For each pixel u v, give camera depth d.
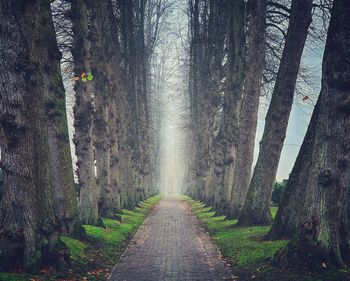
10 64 7.96
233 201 19.56
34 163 8.41
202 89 38.50
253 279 8.82
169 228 19.38
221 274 9.74
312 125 11.73
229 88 23.55
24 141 8.19
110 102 22.16
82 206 15.91
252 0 18.11
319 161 8.63
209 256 12.07
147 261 11.33
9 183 8.19
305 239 8.67
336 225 8.57
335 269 8.14
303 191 11.90
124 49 28.09
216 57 29.42
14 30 7.96
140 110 39.06
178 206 38.84
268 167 16.05
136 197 34.62
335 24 8.24
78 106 15.45
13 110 8.00
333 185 8.51
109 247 12.83
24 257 8.14
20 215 8.20
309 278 7.90
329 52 8.38
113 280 9.16
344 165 8.45
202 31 36.75
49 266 8.53
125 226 17.98
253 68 18.45
